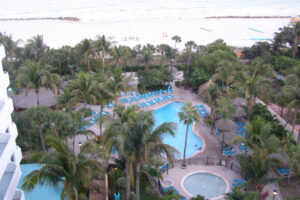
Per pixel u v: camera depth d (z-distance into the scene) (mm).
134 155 21547
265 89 41438
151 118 22750
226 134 38562
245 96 42656
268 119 41500
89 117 45625
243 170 28922
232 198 23578
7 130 21828
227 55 59531
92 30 124438
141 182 31422
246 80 41656
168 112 50844
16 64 58938
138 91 57562
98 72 59375
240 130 42719
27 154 33562
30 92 46219
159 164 30031
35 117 31766
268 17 167125
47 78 39906
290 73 50188
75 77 53938
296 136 41062
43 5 193625
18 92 51938
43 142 33469
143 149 21141
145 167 29047
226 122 38188
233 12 186875
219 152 38094
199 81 56219
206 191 30531
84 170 19359
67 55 62188
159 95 56531
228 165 34875
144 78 58344
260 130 27656
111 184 29188
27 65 40875
